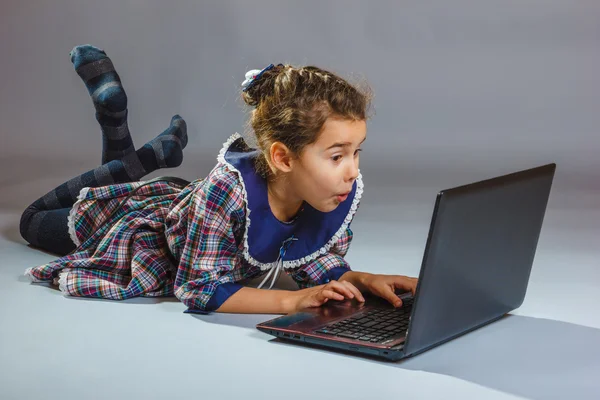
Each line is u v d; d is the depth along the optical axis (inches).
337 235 109.0
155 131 224.8
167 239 109.5
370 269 123.0
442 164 199.8
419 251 133.3
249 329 98.7
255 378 85.6
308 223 107.3
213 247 102.7
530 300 109.3
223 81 238.5
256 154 102.6
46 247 131.0
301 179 96.7
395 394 82.2
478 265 91.6
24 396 81.8
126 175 139.4
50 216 130.0
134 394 82.2
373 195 174.4
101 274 113.0
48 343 94.5
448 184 182.9
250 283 117.0
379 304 101.3
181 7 237.6
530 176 94.7
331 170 94.9
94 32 239.1
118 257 113.3
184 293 103.4
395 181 186.2
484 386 84.0
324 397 81.7
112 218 117.9
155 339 95.7
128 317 102.9
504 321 101.6
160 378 85.7
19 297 110.1
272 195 102.7
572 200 168.2
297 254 108.4
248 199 101.3
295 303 100.7
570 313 104.6
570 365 89.1
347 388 83.4
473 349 92.8
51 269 113.9
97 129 226.1
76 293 110.2
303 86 94.6
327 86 94.1
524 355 91.4
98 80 143.7
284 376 86.0
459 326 93.4
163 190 119.1
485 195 88.2
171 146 142.6
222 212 101.3
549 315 103.7
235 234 103.7
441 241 84.4
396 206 165.2
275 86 96.7
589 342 95.3
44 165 199.8
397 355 87.6
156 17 238.2
